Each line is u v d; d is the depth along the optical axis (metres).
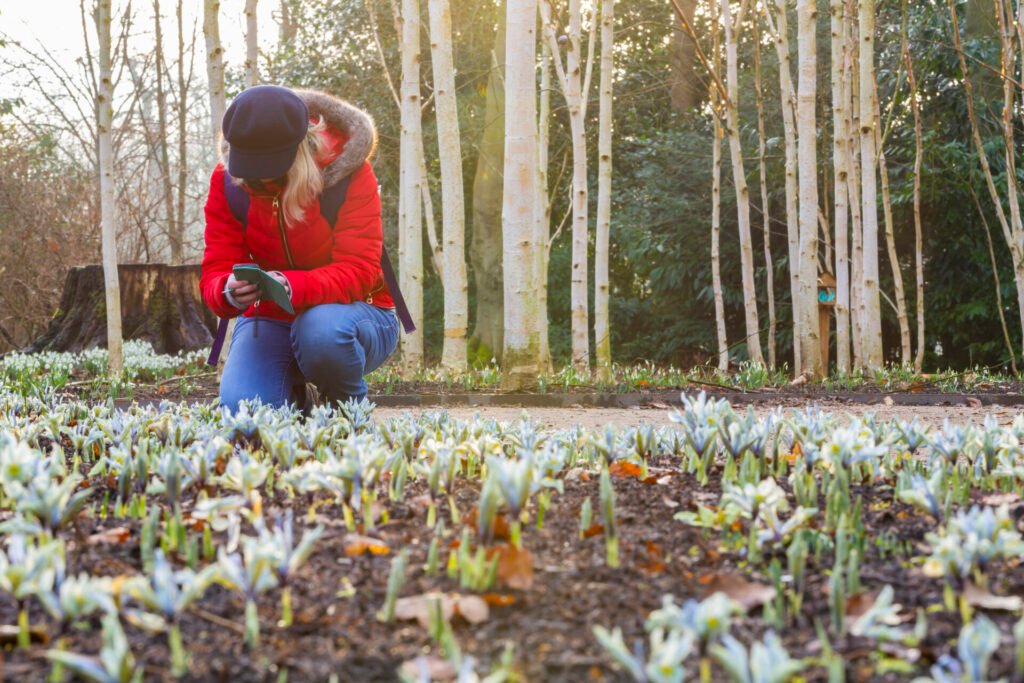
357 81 19.11
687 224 18.36
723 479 2.83
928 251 16.70
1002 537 1.88
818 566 2.06
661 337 19.64
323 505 2.68
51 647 1.62
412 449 3.35
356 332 4.42
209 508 2.24
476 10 18.66
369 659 1.59
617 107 19.61
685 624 1.44
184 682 1.50
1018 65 14.53
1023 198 15.35
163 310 14.65
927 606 1.82
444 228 10.17
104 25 8.64
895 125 16.08
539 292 10.85
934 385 9.79
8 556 2.04
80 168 22.09
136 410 4.63
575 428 3.88
